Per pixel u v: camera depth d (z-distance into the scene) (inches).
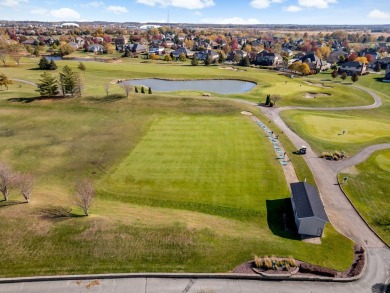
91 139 2591.0
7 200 1621.6
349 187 1925.4
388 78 5595.5
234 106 3400.6
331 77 5757.9
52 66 5502.0
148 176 2010.3
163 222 1493.6
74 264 1244.5
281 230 1526.8
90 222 1453.0
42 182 1930.4
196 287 1170.0
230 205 1715.1
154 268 1240.2
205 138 2613.2
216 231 1453.0
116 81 4985.2
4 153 2311.8
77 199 1546.5
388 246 1437.0
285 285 1189.7
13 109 3235.7
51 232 1380.4
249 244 1373.0
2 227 1392.7
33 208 1550.2
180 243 1357.0
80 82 3688.5
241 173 2052.2
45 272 1204.5
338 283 1205.1
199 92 4315.9
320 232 1472.7
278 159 2255.2
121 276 1202.0
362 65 6181.1
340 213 1680.6
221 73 5728.3
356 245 1428.4
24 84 4286.4
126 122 2982.3
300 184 1717.5
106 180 1968.5
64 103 3412.9
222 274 1214.3
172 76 5447.8
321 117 3275.1
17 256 1266.0
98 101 3474.4
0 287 1144.2
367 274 1257.4
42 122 2957.7
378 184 1957.4
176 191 1845.5
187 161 2210.9
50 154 2317.9
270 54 7278.5
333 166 2176.4
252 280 1208.2
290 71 6215.6
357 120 3193.9
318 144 2532.0
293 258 1302.9
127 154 2325.3
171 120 3031.5
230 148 2423.7
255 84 5088.6
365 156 2330.2
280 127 2903.5
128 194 1814.7
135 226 1446.9
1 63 6048.2
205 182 1940.2
